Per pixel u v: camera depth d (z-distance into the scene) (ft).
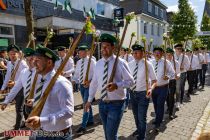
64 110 8.13
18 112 16.70
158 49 18.48
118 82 11.54
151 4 104.73
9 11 43.34
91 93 12.82
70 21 51.67
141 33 96.17
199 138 4.80
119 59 11.96
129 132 17.57
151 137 16.84
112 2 75.61
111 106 11.73
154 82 15.35
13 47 17.39
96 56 54.19
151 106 25.18
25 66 17.25
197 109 24.11
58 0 52.31
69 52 7.98
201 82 35.63
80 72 18.79
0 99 25.12
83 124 17.43
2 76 29.68
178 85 23.58
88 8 64.28
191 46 34.94
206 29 85.10
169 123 19.80
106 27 72.64
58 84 8.21
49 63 8.58
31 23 33.99
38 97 8.64
